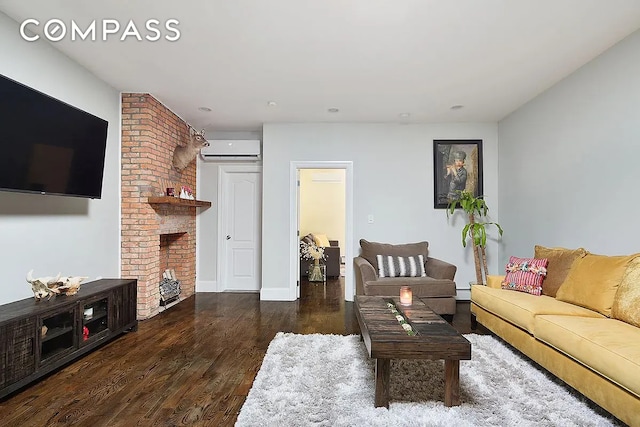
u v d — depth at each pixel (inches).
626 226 109.7
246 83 145.1
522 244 173.0
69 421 76.3
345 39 109.9
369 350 80.4
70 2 92.0
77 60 125.0
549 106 150.1
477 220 199.5
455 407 79.9
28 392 89.0
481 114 186.2
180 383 94.3
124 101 155.9
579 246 131.6
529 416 76.4
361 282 166.7
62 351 101.1
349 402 82.1
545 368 95.6
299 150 201.6
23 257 106.1
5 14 97.8
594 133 123.0
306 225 336.2
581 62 126.2
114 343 125.6
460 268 199.5
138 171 155.0
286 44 113.1
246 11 95.3
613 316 94.0
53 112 108.1
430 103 168.7
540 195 157.2
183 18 98.7
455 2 91.2
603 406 73.5
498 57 122.0
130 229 154.5
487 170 200.4
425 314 100.7
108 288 122.4
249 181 225.9
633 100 106.6
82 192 122.4
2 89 90.7
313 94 157.2
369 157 201.3
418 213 200.7
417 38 109.3
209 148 216.5
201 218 223.3
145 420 76.7
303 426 72.6
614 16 97.7
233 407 82.2
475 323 147.9
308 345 120.6
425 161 201.0
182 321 154.2
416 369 100.9
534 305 105.4
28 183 100.6
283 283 199.0
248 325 148.3
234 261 226.4
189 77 139.3
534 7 93.5
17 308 94.3
